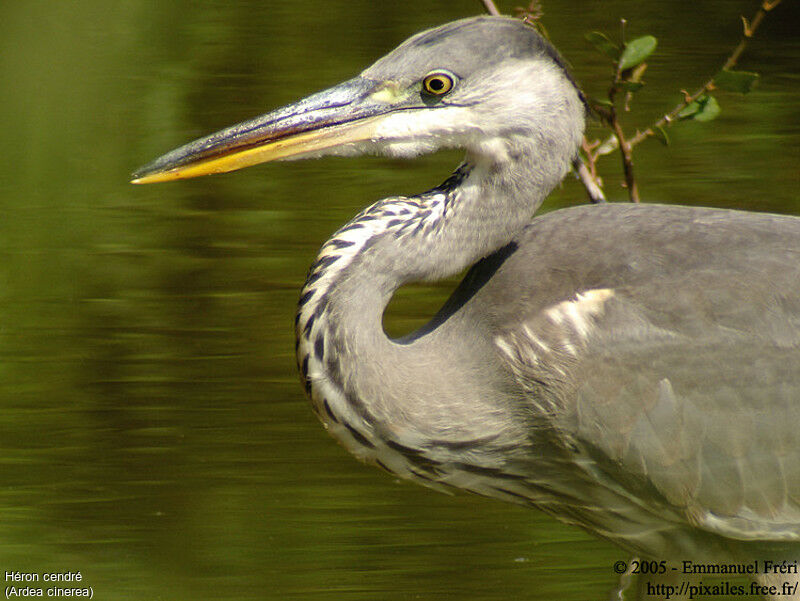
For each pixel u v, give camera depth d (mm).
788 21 24484
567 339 7898
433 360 8016
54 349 12828
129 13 26969
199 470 10961
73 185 17188
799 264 8000
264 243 15227
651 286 7949
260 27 25531
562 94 8023
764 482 7973
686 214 8320
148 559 9773
